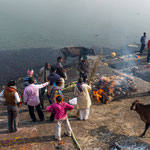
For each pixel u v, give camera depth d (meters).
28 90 5.96
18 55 17.61
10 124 5.80
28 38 23.11
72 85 10.60
